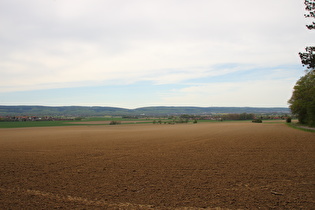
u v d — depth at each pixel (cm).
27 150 2538
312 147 2306
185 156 1952
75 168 1553
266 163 1590
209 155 1980
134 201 922
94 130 7194
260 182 1138
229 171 1380
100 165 1641
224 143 2866
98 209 850
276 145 2534
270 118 16050
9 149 2648
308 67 2541
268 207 838
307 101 6091
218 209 831
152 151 2300
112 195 994
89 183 1182
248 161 1675
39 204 903
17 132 6606
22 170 1509
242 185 1098
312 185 1074
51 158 1981
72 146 2858
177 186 1104
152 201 919
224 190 1033
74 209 851
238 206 852
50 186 1141
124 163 1697
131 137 4125
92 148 2630
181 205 874
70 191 1056
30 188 1112
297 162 1600
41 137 4519
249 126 7562
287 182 1129
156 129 7044
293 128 5991
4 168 1580
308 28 2470
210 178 1232
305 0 2473
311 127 5950
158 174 1341
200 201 909
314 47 2481
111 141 3431
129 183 1167
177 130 6134
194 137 3856
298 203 867
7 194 1026
